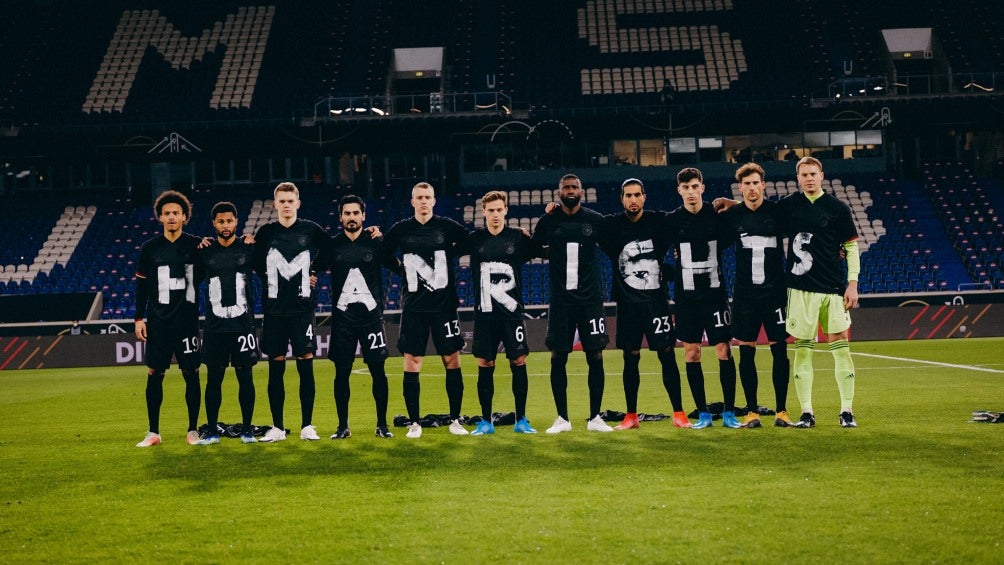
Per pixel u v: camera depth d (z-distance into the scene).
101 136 29.06
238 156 29.91
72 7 35.47
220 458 6.81
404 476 5.84
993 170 31.72
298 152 29.86
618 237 7.91
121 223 30.95
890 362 15.08
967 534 4.18
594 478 5.60
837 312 7.61
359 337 7.85
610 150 32.12
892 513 4.56
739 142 32.06
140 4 35.56
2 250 29.73
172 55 33.59
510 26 35.03
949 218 29.39
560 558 3.97
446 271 7.90
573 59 33.44
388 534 4.43
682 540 4.18
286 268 7.79
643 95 31.91
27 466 6.67
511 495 5.18
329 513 4.89
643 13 35.06
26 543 4.44
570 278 7.72
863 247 28.41
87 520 4.88
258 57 33.34
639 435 7.36
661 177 32.06
